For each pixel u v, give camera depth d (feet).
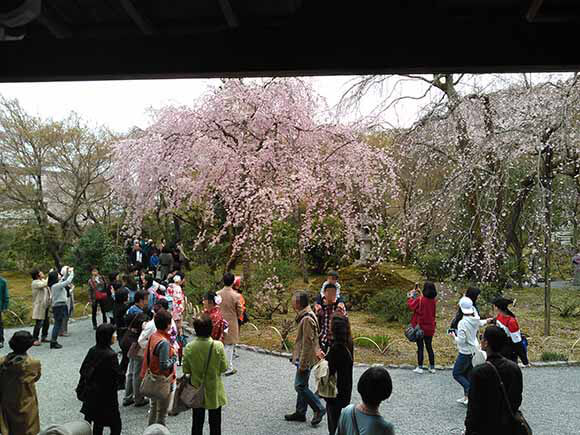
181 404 12.96
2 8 5.63
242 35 6.46
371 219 36.19
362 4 6.28
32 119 47.88
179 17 6.40
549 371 22.04
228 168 33.60
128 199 36.76
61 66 6.73
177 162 32.96
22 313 35.88
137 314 17.93
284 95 33.45
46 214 50.08
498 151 28.09
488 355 9.53
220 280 33.60
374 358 24.11
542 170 28.68
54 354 25.91
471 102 32.14
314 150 35.60
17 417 11.62
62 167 50.01
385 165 35.94
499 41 6.08
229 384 20.17
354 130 35.91
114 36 6.62
